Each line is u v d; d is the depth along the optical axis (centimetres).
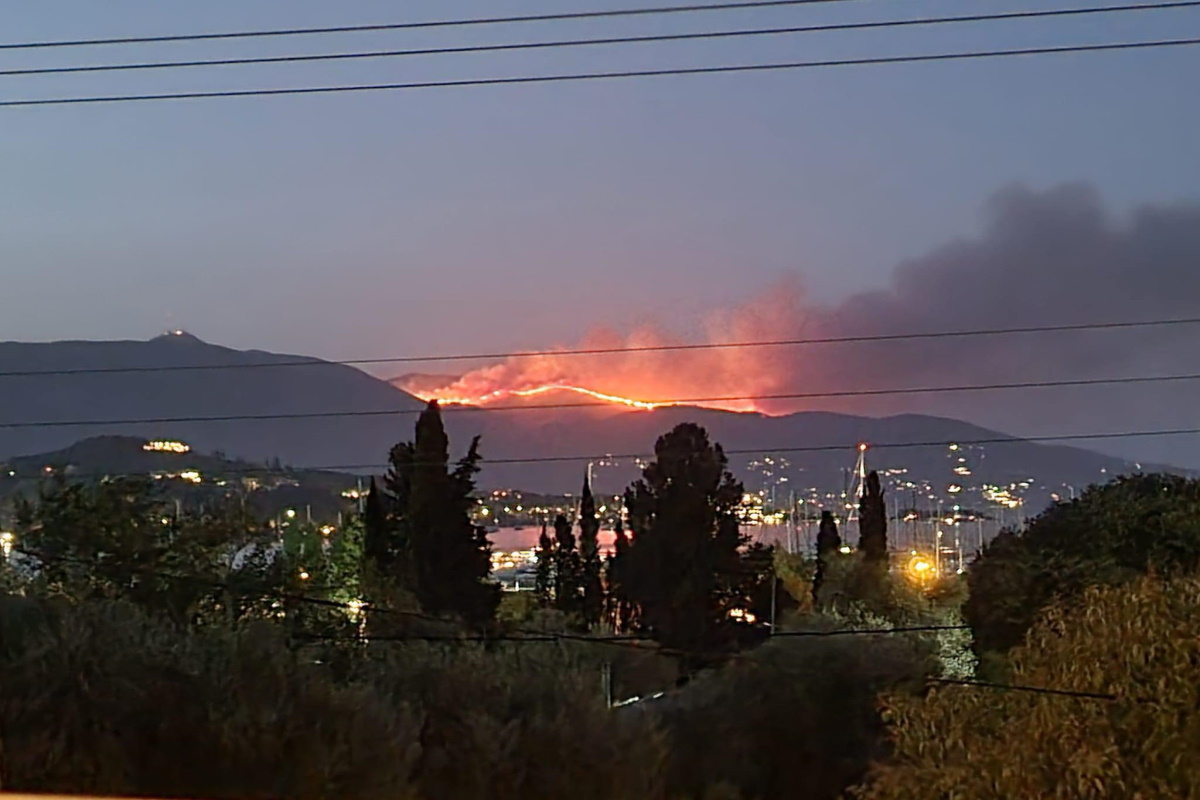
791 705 2661
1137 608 1485
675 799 2498
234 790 1827
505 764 2112
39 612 1895
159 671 1825
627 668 3167
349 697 1994
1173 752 1372
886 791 1563
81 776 1702
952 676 2728
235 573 2627
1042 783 1404
